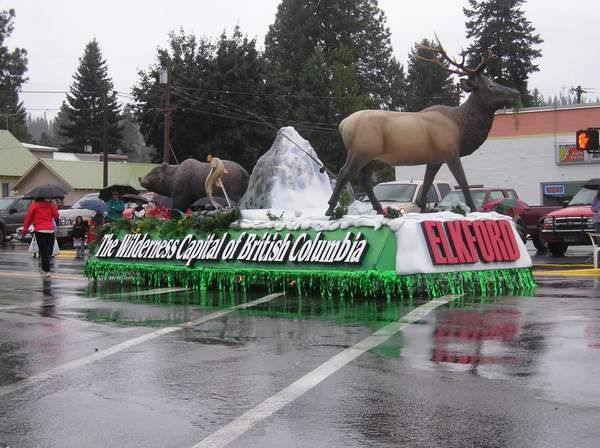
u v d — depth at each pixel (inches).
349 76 2096.5
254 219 529.0
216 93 1812.3
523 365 261.6
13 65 2716.5
